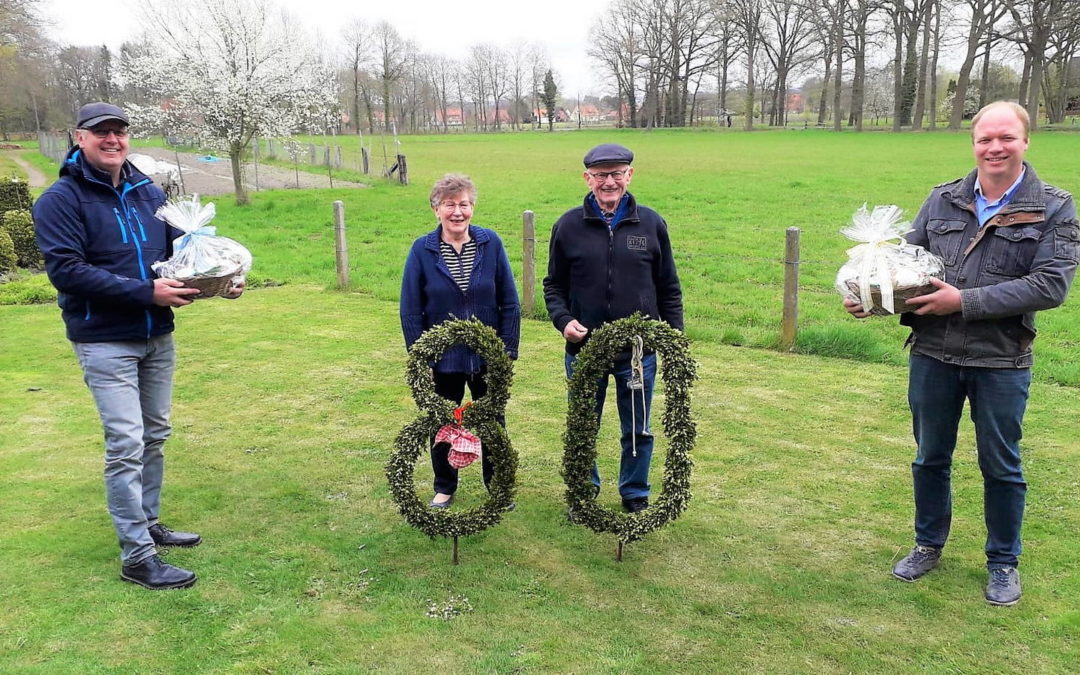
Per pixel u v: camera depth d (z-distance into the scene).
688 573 3.57
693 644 3.04
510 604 3.31
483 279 3.95
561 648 3.02
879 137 47.66
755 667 2.91
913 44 57.72
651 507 3.65
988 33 48.25
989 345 3.13
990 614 3.23
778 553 3.75
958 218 3.20
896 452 4.99
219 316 8.74
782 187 22.64
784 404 5.87
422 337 3.59
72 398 5.98
